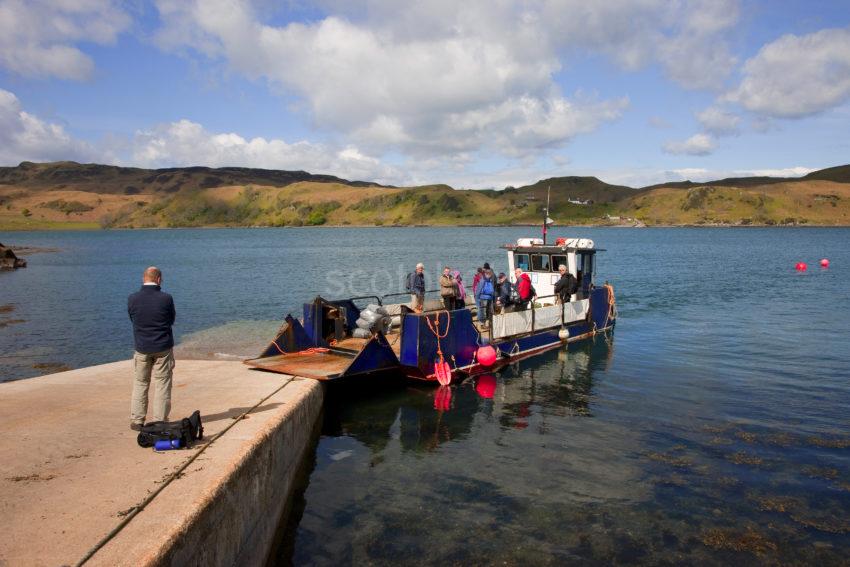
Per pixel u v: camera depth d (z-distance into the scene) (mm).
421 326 13367
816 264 62188
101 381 10383
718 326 23688
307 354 13695
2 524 4605
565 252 20031
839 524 7422
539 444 10352
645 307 29781
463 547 6895
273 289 40781
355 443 10453
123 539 4348
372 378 13578
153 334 6930
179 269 60031
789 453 9812
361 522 7539
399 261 69125
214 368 12102
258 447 6664
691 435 10758
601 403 12922
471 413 12219
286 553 6848
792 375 15383
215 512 5227
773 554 6750
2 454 6309
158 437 6438
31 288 42062
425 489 8500
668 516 7633
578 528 7324
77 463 6016
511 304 18109
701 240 140250
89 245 134500
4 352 20125
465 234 194125
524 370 15984
